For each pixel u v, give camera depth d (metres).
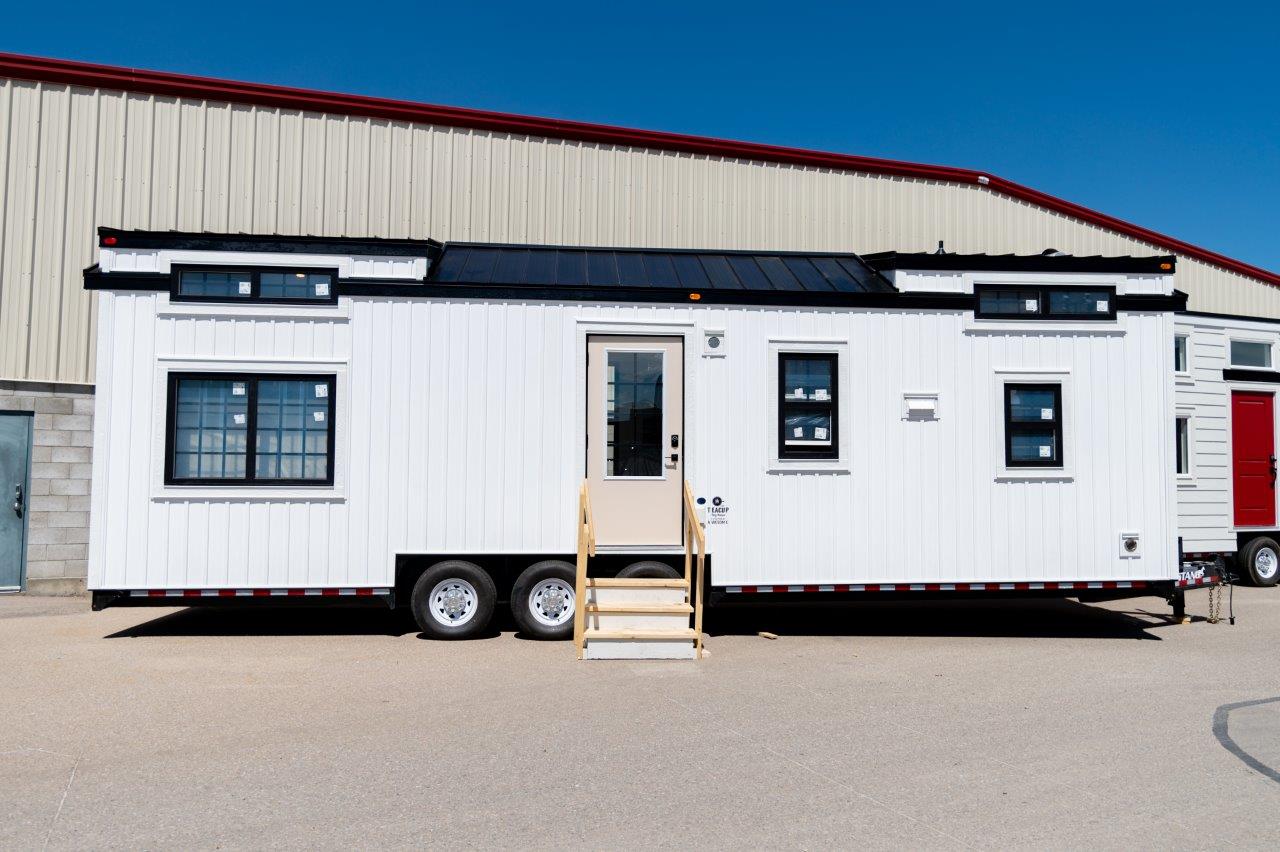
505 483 8.64
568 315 8.77
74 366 11.16
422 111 12.26
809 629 9.53
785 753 5.32
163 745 5.39
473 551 8.59
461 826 4.26
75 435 11.15
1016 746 5.47
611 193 12.97
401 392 8.58
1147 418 9.24
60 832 4.16
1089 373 9.21
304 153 11.92
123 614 9.90
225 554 8.33
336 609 10.27
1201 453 12.07
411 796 4.62
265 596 8.35
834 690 6.79
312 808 4.46
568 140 12.84
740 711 6.20
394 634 8.81
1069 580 9.03
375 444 8.53
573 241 12.80
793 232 13.66
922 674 7.36
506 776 4.91
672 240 13.18
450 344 8.65
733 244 13.41
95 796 4.59
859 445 8.95
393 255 8.69
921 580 8.91
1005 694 6.71
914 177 14.26
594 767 5.06
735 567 8.77
